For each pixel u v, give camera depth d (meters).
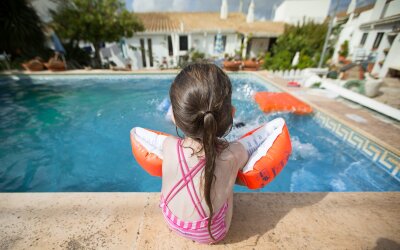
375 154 3.46
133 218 1.44
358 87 5.93
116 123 5.17
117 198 1.61
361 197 1.66
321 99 5.68
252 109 5.86
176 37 16.08
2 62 9.63
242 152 1.12
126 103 6.55
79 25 11.77
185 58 15.27
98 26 12.09
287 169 3.50
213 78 0.88
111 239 1.30
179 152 1.02
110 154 3.91
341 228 1.41
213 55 16.72
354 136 3.89
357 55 7.40
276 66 11.08
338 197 1.66
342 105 5.15
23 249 1.23
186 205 1.05
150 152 1.35
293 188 3.11
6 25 10.22
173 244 1.27
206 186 0.92
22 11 10.76
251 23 18.95
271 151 1.25
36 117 5.47
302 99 5.68
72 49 13.17
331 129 4.48
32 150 4.00
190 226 1.09
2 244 1.25
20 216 1.44
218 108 0.87
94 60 13.97
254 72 10.44
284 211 1.52
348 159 3.76
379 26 6.46
